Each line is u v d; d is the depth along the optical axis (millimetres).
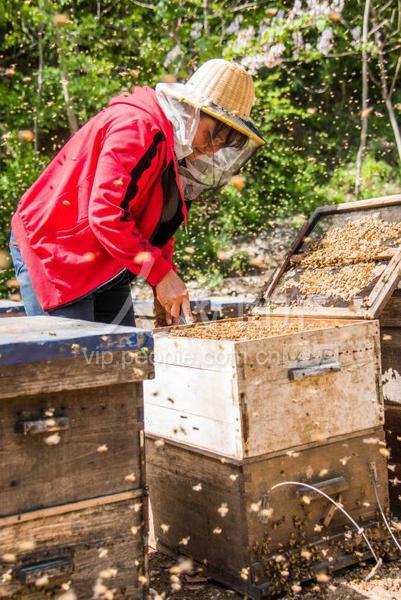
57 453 1944
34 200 2576
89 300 2543
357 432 2518
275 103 9742
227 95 2531
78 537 1979
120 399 2045
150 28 8984
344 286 2910
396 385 2824
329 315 2814
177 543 2611
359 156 9203
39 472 1919
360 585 2369
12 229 2656
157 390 2592
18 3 8414
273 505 2326
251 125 2660
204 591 2369
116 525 2041
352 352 2488
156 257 2359
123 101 2482
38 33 8688
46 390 1867
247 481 2275
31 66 9555
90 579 1999
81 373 1921
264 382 2291
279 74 9445
